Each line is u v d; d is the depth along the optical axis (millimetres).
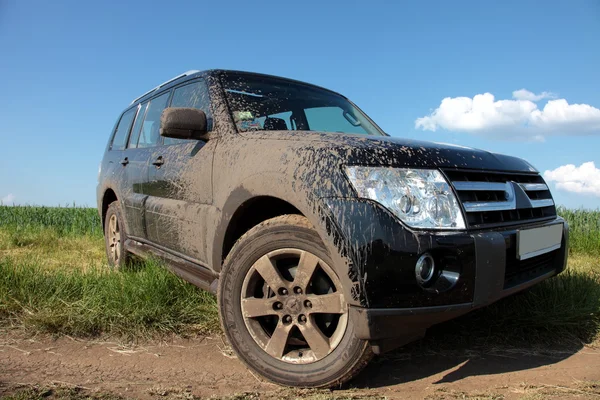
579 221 8352
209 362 2465
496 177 2393
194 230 2807
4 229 8383
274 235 2162
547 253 2705
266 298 2205
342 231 1866
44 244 6977
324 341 2053
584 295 3211
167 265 3297
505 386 2188
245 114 2906
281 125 2998
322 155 2037
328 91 3854
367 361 1975
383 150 2037
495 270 2016
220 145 2688
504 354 2662
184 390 2086
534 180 2814
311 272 2070
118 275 3492
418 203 1938
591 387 2174
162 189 3305
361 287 1826
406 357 2580
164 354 2580
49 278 3383
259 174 2232
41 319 2848
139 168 3805
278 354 2148
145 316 2916
